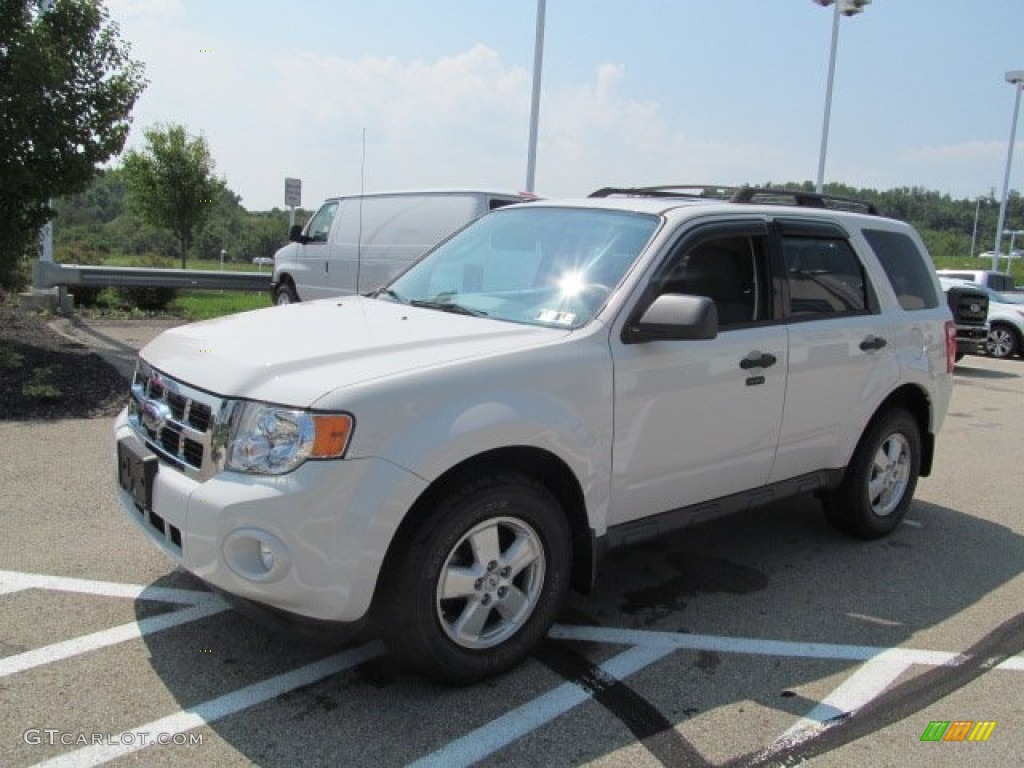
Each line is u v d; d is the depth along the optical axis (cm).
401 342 338
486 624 344
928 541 544
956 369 1535
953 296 1529
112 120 957
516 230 451
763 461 441
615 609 419
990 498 656
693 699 337
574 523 366
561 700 330
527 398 331
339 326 368
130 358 978
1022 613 436
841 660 376
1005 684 361
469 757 291
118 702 312
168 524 313
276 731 300
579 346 354
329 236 1343
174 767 277
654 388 376
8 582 404
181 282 1489
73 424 696
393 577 308
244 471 294
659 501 395
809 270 466
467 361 324
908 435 541
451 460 306
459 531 316
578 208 446
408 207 1205
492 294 413
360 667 346
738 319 422
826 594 448
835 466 490
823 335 459
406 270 482
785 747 307
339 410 289
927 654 386
